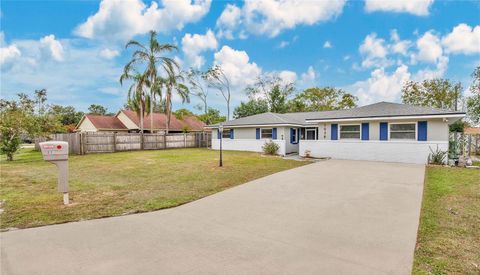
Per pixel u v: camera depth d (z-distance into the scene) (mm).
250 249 3605
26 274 2961
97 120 33250
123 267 3115
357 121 15836
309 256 3379
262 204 5941
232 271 3004
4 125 14703
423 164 12836
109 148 20625
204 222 4770
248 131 21984
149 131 33125
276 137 20094
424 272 2947
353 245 3715
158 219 4941
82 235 4141
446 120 13406
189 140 26578
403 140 14492
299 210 5469
